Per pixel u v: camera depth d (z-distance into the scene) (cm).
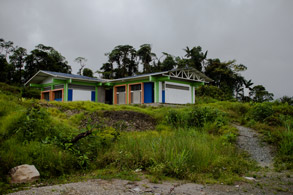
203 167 642
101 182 508
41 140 695
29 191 434
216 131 1084
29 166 546
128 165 638
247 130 1091
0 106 891
